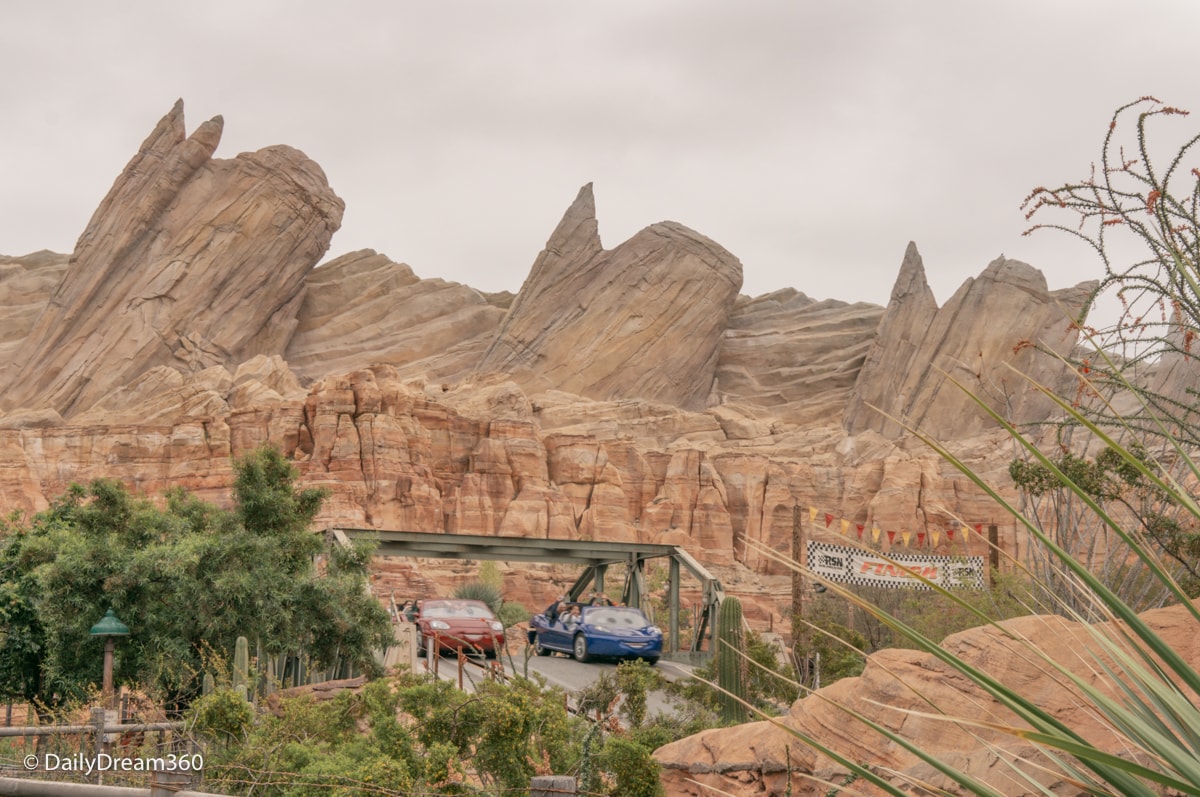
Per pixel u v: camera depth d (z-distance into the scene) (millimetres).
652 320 135000
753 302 148250
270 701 11391
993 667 7445
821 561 25641
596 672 25172
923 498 94438
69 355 123375
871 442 108125
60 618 19109
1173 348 5496
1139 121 5391
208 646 18531
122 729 10578
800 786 8102
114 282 127938
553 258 139875
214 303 129125
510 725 7949
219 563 20422
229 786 7969
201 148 135875
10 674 21469
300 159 138375
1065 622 2545
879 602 25078
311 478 85812
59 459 93562
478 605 28672
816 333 141125
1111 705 2146
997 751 2355
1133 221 5285
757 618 89438
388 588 78188
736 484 100688
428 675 9820
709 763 9031
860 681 8375
